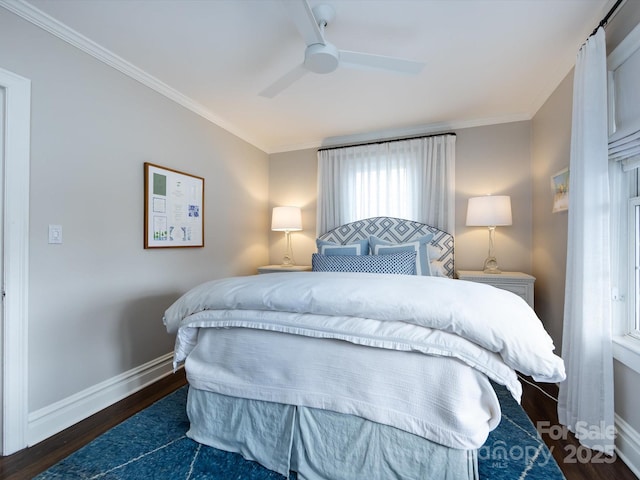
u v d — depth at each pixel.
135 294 2.21
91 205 1.91
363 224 3.37
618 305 1.56
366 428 1.21
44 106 1.67
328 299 1.29
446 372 1.11
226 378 1.46
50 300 1.69
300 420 1.31
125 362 2.12
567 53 2.01
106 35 1.84
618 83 1.53
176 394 2.09
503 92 2.53
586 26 1.75
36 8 1.60
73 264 1.81
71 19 1.70
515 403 1.93
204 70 2.23
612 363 1.46
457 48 1.97
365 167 3.46
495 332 1.05
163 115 2.44
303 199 3.83
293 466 1.33
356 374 1.23
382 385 1.19
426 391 1.13
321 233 3.62
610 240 1.56
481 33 1.82
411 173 3.26
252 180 3.66
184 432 1.63
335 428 1.26
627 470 1.33
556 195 2.29
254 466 1.37
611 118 1.56
